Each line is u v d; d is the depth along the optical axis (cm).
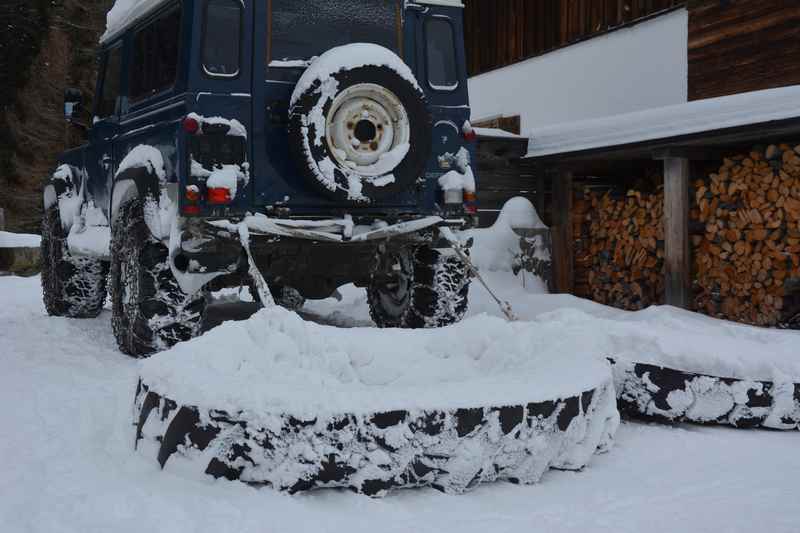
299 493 274
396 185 502
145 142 544
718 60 816
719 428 371
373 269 564
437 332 391
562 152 842
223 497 264
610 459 324
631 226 834
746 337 457
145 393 309
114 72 647
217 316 729
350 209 531
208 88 495
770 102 638
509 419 284
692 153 746
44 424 360
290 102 494
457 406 278
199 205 476
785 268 681
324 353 348
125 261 538
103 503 258
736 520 251
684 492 280
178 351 318
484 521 251
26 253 1553
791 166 666
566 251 900
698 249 762
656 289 816
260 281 452
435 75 581
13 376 470
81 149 704
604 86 1015
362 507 262
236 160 490
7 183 2630
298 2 526
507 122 1109
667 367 367
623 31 979
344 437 271
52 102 2741
